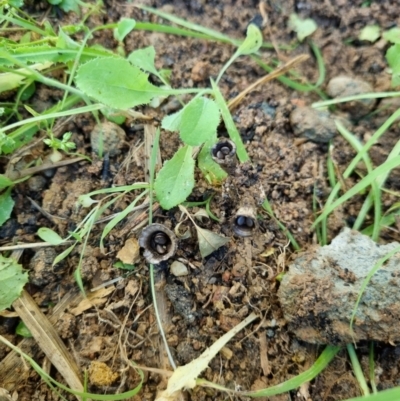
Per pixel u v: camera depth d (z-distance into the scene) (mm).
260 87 124
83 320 102
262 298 102
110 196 109
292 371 98
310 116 117
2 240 108
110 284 105
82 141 117
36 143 114
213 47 130
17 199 111
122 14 133
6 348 101
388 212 110
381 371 97
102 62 98
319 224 109
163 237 103
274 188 112
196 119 98
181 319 102
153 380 98
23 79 116
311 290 95
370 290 94
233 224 105
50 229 107
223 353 99
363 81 124
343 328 93
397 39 123
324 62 129
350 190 102
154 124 118
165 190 101
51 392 98
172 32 129
